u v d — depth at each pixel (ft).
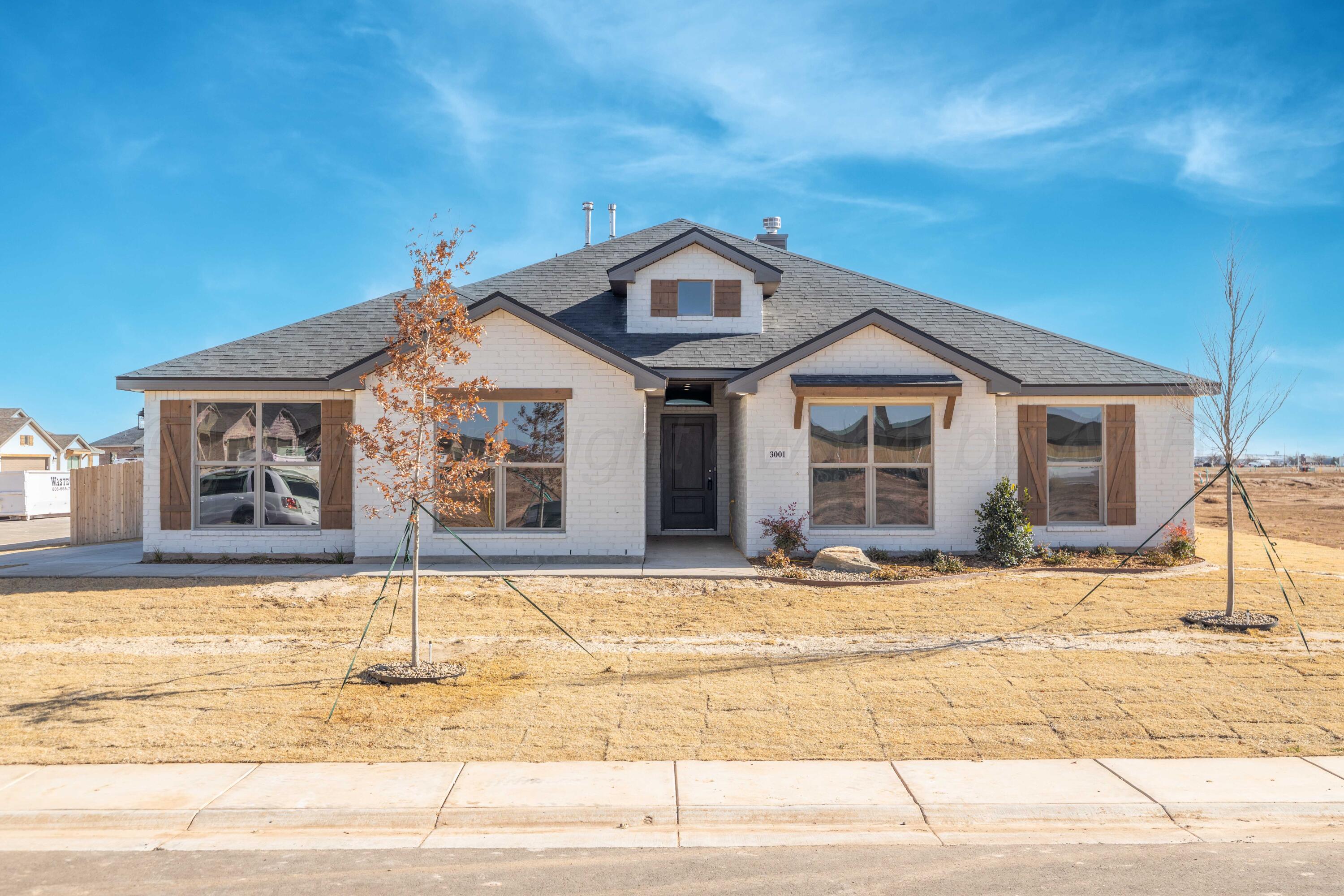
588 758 20.08
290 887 14.65
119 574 41.63
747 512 46.85
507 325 45.21
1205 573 42.70
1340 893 14.24
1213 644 29.50
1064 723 22.11
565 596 37.22
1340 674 25.85
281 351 50.01
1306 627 31.86
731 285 53.21
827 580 39.63
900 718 22.50
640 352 49.93
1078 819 17.30
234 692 24.71
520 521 45.78
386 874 15.14
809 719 22.44
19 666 27.35
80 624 32.83
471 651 29.09
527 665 27.35
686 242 52.65
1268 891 14.33
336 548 47.75
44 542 64.44
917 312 57.00
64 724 22.15
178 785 18.66
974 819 17.26
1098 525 49.47
